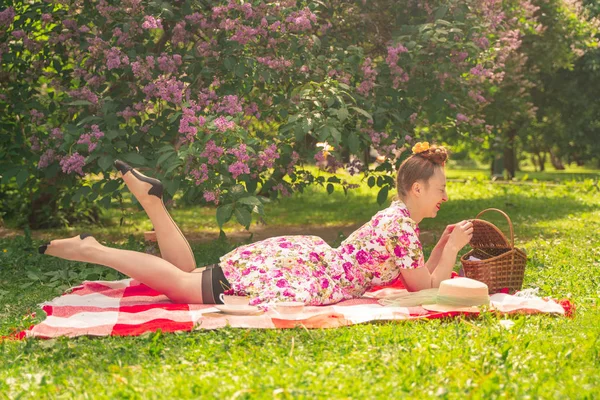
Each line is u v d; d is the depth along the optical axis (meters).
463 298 4.44
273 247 4.70
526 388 3.05
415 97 8.73
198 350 3.66
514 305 4.53
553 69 18.02
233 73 7.14
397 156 8.19
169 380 3.22
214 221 12.59
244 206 6.65
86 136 6.67
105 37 7.48
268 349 3.68
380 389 3.06
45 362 3.61
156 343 3.82
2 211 12.05
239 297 4.41
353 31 9.34
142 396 3.01
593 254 7.32
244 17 7.21
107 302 4.82
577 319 4.41
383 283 4.94
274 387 3.06
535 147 33.94
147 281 4.58
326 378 3.18
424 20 8.80
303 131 6.86
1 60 7.55
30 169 7.84
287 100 7.74
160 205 4.72
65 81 7.94
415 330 4.05
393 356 3.49
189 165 6.54
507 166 25.77
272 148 6.96
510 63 13.12
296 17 7.25
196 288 4.60
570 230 9.89
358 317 4.28
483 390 3.04
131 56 7.09
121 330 4.06
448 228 5.21
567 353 3.53
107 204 7.35
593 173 33.59
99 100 7.17
